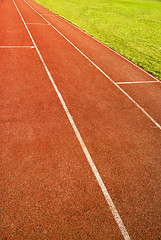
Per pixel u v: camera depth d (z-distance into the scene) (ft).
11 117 16.99
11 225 9.89
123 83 26.78
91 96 22.39
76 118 18.34
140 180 13.32
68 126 17.17
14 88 21.29
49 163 13.42
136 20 76.23
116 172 13.61
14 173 12.39
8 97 19.61
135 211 11.39
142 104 22.56
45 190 11.71
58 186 12.06
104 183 12.72
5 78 22.97
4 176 12.11
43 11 70.03
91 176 13.04
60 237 9.75
